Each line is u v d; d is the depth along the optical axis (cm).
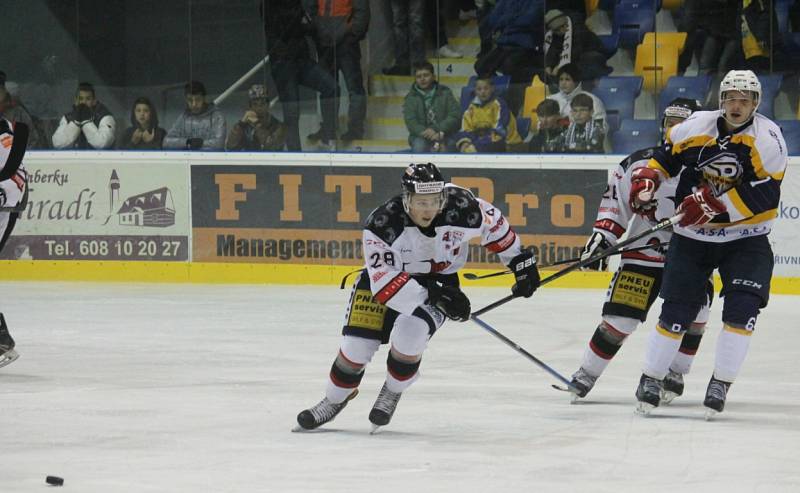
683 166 1317
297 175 2662
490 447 1148
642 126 2641
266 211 2677
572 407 1370
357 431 1230
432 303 1123
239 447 1149
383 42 2702
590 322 2088
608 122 2647
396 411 1345
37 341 1892
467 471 1041
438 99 2689
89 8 2794
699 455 1106
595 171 2545
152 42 2770
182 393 1459
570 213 2559
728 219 1240
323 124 2733
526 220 2589
